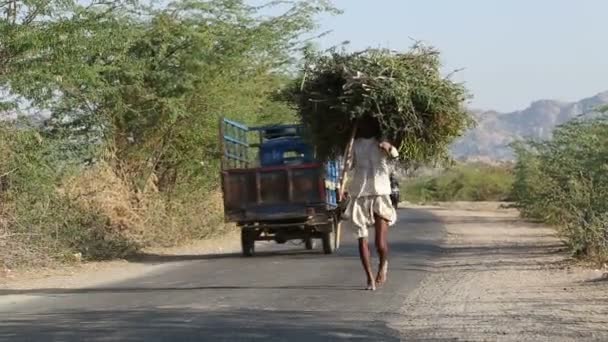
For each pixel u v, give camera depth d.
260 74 33.56
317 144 15.55
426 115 14.84
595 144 26.97
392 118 14.57
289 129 26.50
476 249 25.22
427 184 79.69
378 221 14.84
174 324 12.01
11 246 21.56
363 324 11.90
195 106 30.45
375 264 20.55
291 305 13.71
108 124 28.30
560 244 26.00
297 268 20.17
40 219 22.95
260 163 26.34
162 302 14.49
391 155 14.23
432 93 14.70
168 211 30.23
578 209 22.19
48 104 23.42
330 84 15.15
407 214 49.06
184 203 31.66
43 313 13.72
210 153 32.00
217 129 31.14
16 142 22.31
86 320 12.64
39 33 21.38
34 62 21.78
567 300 14.03
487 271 18.98
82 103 26.73
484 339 10.83
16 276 20.27
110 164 28.94
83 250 24.14
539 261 21.06
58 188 25.00
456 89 14.95
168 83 29.39
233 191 24.55
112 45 23.33
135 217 27.97
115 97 27.94
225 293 15.46
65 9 21.97
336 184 25.23
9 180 22.53
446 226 37.31
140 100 29.42
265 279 17.73
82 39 22.08
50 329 11.91
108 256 24.77
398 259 21.88
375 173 14.52
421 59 14.99
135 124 29.81
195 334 11.20
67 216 24.30
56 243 23.11
